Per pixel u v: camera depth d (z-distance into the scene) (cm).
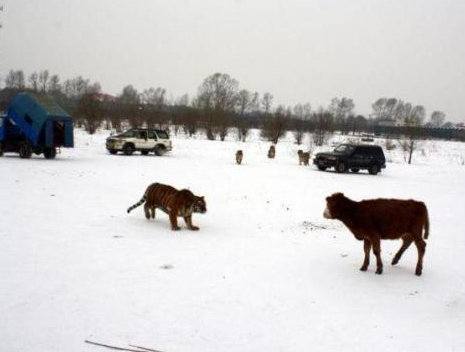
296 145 5231
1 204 1155
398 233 780
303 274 756
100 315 555
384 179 2566
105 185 1593
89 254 791
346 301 649
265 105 9256
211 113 5959
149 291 639
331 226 1154
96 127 5459
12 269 693
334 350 502
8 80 9394
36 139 2372
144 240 906
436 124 13488
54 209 1142
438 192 2062
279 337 527
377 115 13188
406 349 512
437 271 814
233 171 2377
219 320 561
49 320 534
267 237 999
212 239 949
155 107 7650
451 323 591
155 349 483
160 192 1048
